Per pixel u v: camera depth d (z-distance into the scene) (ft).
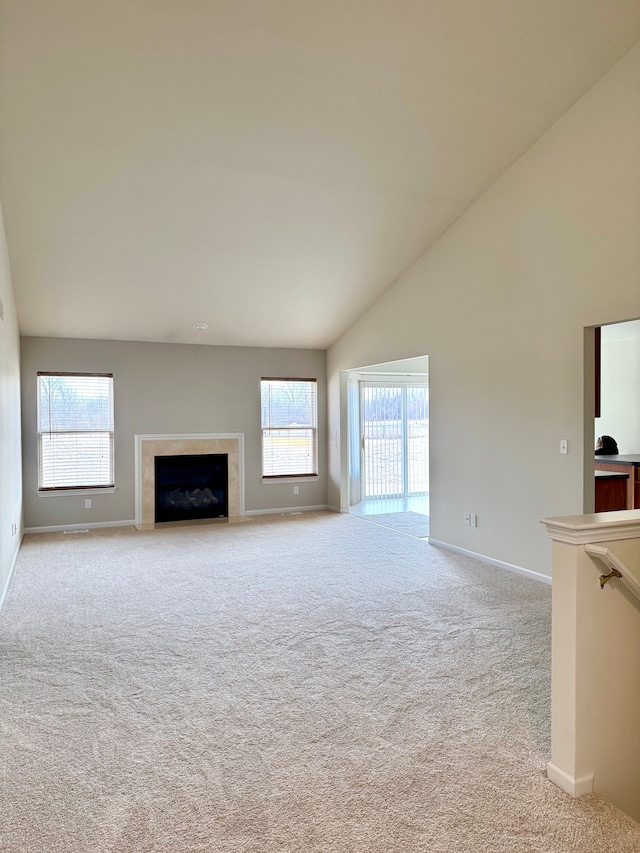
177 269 19.44
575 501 14.96
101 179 14.90
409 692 9.75
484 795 7.10
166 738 8.41
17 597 15.06
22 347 22.85
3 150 13.52
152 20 10.91
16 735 8.52
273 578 16.61
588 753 7.20
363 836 6.38
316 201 16.85
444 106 13.98
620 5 11.94
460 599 14.60
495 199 17.20
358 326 25.07
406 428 31.48
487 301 17.67
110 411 24.35
